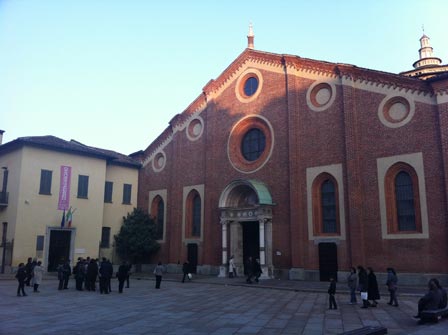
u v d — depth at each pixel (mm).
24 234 34500
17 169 35500
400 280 25328
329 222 29359
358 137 28391
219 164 36594
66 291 24969
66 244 37500
